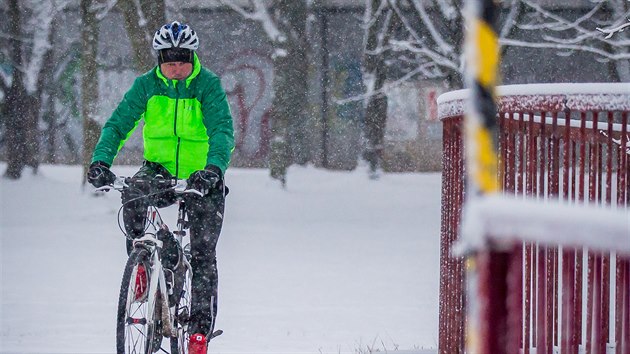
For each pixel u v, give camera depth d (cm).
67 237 3722
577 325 1012
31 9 6022
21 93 5828
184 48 1242
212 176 1188
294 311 2212
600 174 1005
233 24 6325
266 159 6438
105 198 4859
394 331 1992
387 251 3372
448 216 1280
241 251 3325
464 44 4688
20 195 5050
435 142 6228
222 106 1266
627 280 954
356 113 6156
